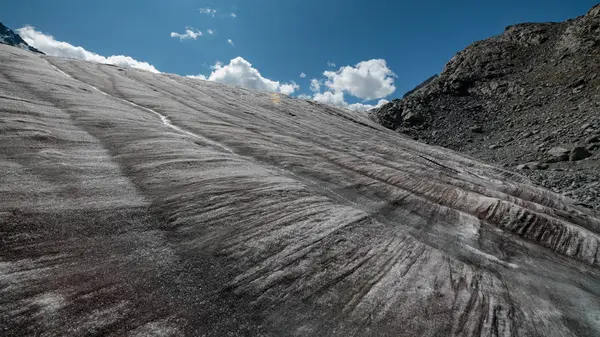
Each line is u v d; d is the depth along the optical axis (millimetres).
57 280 5941
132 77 52500
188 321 5711
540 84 66500
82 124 16328
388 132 64938
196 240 7965
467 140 58594
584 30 71000
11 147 11031
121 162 12336
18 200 7961
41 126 13984
